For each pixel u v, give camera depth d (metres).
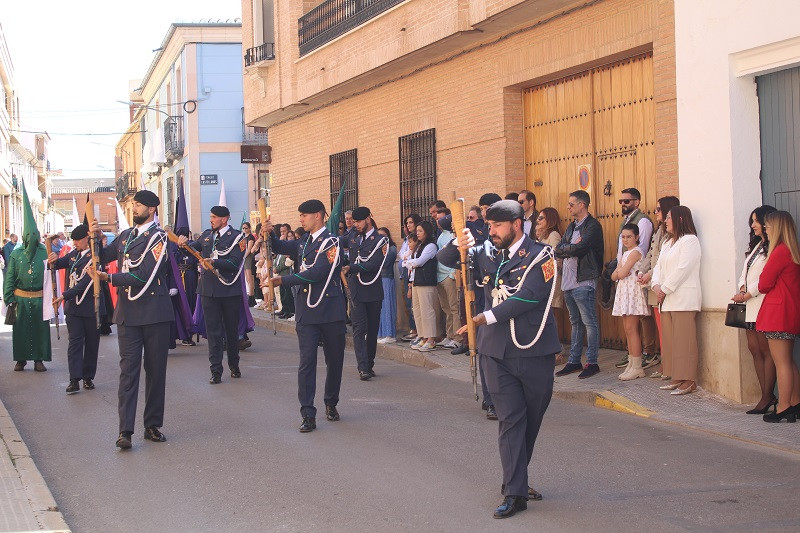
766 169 9.44
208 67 34.16
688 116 9.88
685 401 9.48
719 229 9.52
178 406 10.12
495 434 8.44
